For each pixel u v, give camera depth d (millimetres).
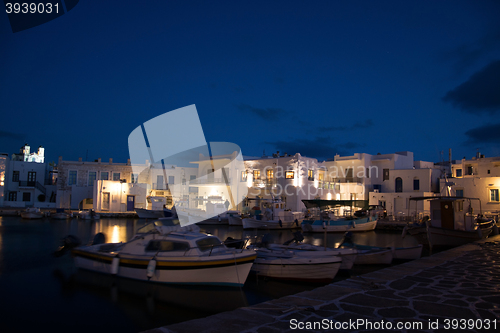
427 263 12234
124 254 11875
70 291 10789
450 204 22781
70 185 46406
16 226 30078
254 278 13047
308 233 30641
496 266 11586
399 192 41219
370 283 8680
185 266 10875
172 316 8984
